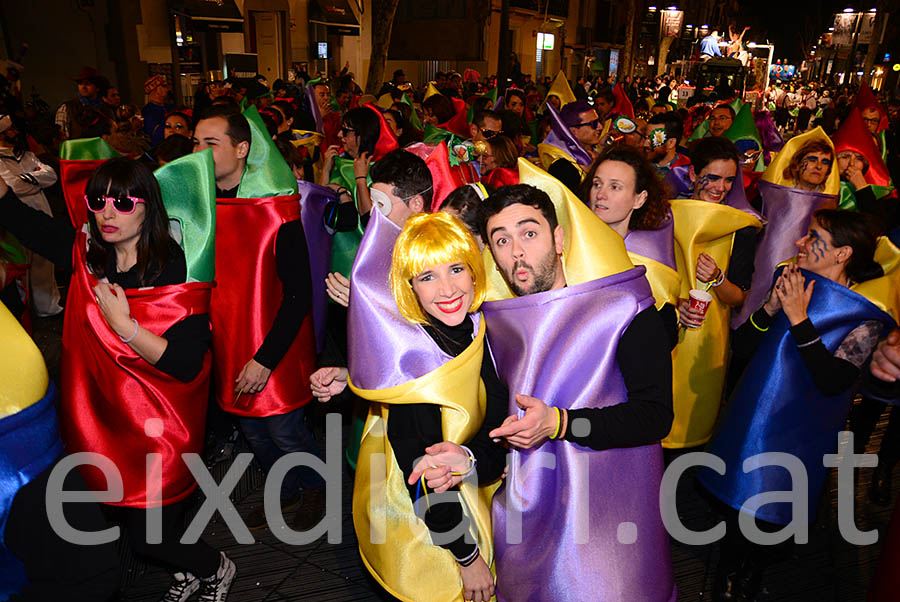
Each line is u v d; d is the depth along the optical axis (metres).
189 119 5.80
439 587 1.96
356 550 3.10
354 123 4.14
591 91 20.80
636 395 1.75
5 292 3.10
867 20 43.25
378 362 1.76
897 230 2.88
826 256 2.45
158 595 2.81
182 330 2.27
